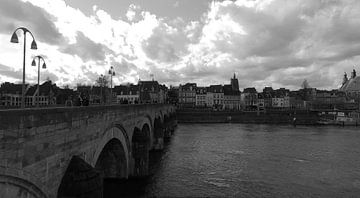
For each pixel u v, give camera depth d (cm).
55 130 1329
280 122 12625
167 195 2656
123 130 2592
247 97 19400
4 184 1027
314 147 5597
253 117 12962
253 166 3894
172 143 6031
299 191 2828
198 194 2697
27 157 1120
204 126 10712
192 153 4841
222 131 8725
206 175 3388
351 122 11712
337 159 4431
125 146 2736
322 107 17375
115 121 2300
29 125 1128
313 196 2686
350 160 4353
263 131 8819
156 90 14562
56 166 1346
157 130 5122
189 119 12925
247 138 6944
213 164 3991
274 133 8194
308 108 16338
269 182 3120
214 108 15662
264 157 4538
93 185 1445
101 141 1973
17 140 1060
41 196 1223
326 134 8075
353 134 8106
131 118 2903
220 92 17312
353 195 2722
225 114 13262
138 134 3075
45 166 1249
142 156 3058
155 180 3147
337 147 5619
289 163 4106
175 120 10619
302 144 6000
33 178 1158
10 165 1030
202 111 13812
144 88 14138
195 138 6906
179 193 2716
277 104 18800
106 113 2070
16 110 1055
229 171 3606
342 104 17900
